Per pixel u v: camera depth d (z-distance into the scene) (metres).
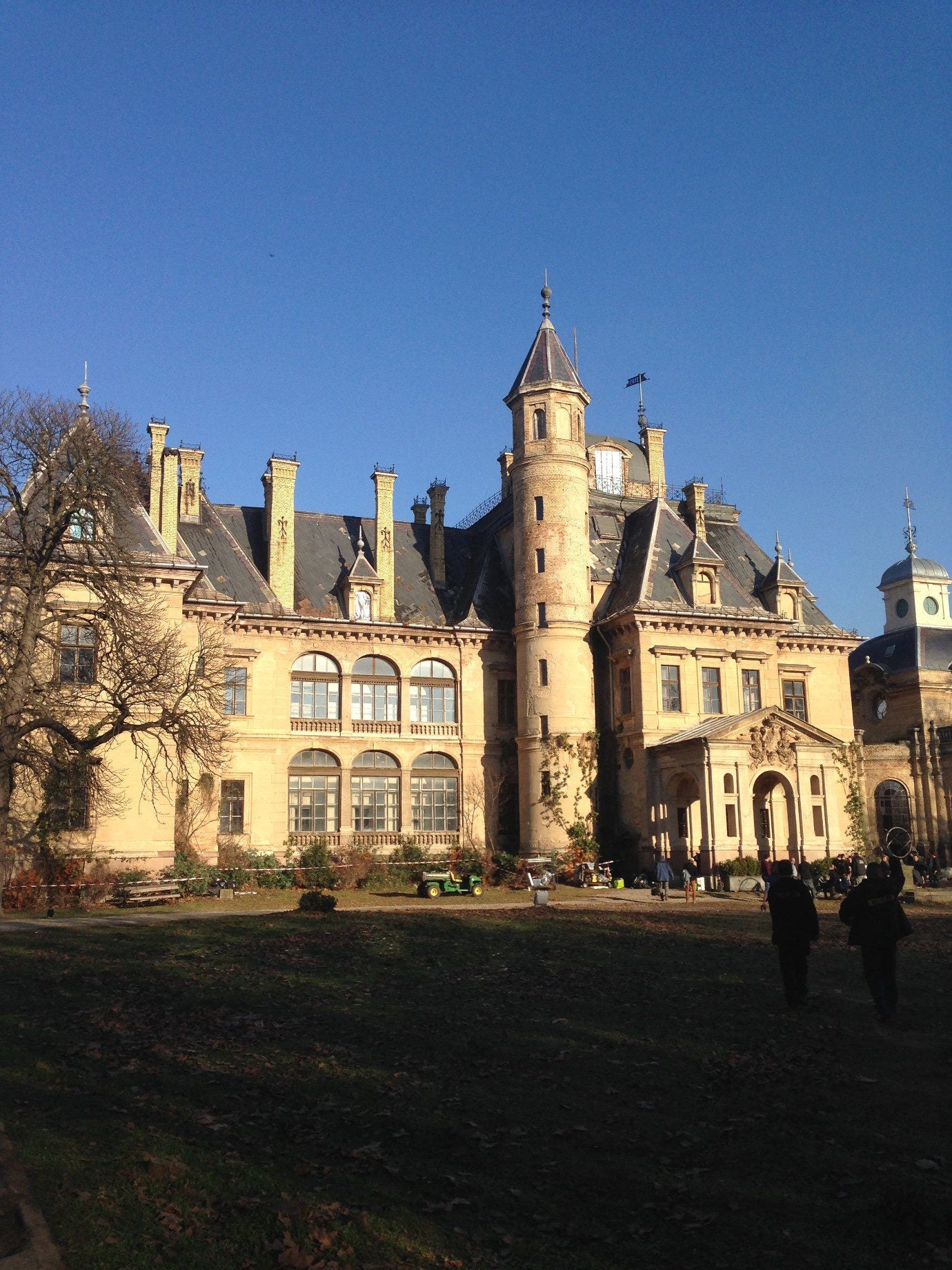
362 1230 8.34
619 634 53.66
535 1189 9.39
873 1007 17.09
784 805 52.38
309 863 48.12
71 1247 7.68
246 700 50.38
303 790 51.34
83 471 34.69
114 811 39.53
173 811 40.66
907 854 56.19
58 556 36.03
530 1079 12.87
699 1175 9.72
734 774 46.75
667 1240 8.40
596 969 21.17
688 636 53.00
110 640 38.88
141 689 35.34
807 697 58.47
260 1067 13.20
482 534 62.41
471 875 45.25
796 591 58.66
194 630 47.69
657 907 36.88
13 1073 12.62
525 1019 16.22
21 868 37.22
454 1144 10.49
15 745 32.47
